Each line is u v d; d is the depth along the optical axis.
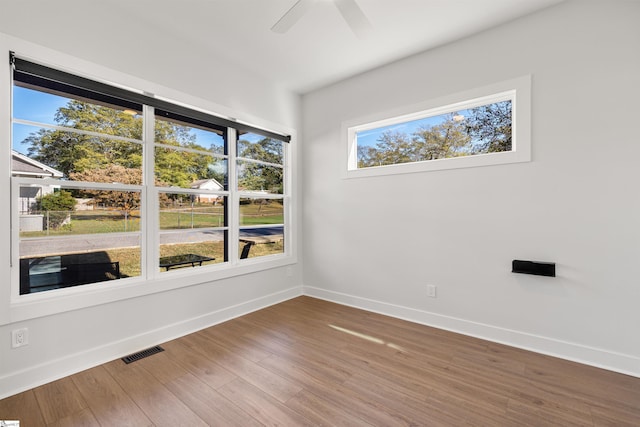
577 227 2.21
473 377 2.00
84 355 2.10
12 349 1.81
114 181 2.34
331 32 2.59
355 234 3.46
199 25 2.49
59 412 1.64
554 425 1.55
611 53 2.07
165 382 1.94
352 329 2.82
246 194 3.36
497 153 2.53
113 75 2.23
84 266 2.20
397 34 2.61
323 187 3.76
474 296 2.66
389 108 3.15
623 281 2.06
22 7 1.84
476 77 2.61
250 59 3.04
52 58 1.95
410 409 1.68
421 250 2.97
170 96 2.57
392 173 3.15
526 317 2.42
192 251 2.87
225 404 1.72
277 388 1.88
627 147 2.03
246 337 2.64
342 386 1.90
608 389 1.85
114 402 1.73
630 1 2.02
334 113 3.62
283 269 3.74
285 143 3.85
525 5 2.26
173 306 2.63
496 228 2.54
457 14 2.35
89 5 2.12
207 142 3.00
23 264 1.94
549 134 2.30
